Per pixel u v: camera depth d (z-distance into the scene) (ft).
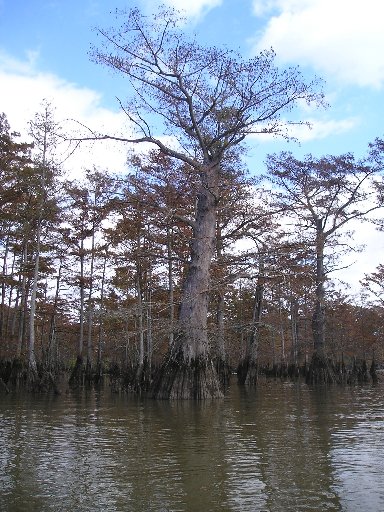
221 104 50.08
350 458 20.53
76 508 14.75
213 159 50.14
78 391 59.41
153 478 17.67
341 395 52.80
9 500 15.46
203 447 22.90
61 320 107.24
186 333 45.83
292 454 21.31
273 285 59.98
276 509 14.57
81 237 77.87
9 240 80.94
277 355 139.85
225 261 53.67
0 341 82.02
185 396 44.57
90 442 24.22
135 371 56.54
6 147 65.72
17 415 34.99
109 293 86.02
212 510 14.53
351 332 124.98
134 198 51.80
